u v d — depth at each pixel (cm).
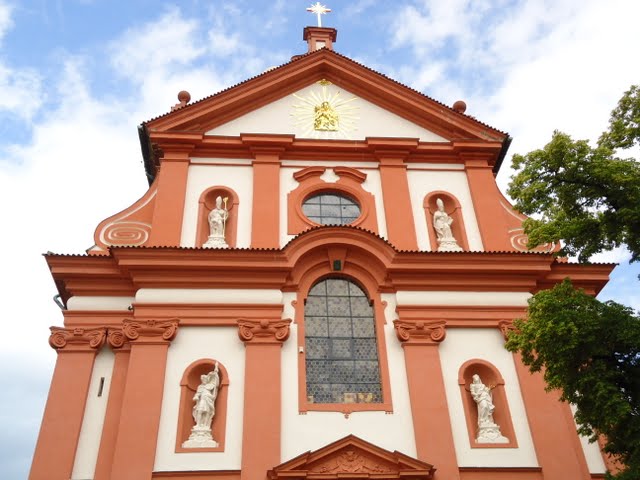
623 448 1081
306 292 1596
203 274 1556
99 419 1408
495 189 1841
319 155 1866
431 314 1564
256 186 1769
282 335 1487
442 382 1464
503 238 1742
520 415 1452
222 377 1436
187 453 1335
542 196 1220
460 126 1941
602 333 1101
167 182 1756
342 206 1797
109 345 1506
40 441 1358
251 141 1828
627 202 1139
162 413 1380
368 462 1334
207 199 1758
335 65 2006
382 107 1986
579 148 1179
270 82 1952
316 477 1298
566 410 1461
